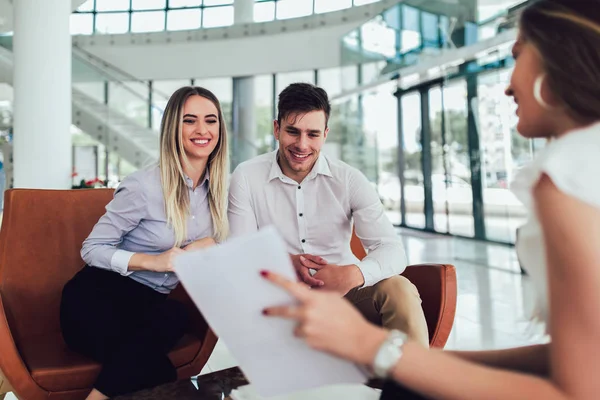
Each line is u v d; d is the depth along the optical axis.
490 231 6.86
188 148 1.80
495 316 3.46
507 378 0.60
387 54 7.84
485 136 6.59
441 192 8.30
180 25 12.20
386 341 0.64
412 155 9.09
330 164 2.05
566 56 0.61
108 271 1.70
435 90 8.33
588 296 0.54
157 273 1.75
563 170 0.58
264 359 0.73
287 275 0.67
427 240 7.87
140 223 1.79
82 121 8.97
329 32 10.34
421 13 6.94
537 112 0.66
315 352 0.71
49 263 1.92
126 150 9.27
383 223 2.02
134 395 1.05
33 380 1.47
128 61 11.27
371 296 1.83
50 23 5.21
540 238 0.67
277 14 11.89
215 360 2.69
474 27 5.94
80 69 8.96
